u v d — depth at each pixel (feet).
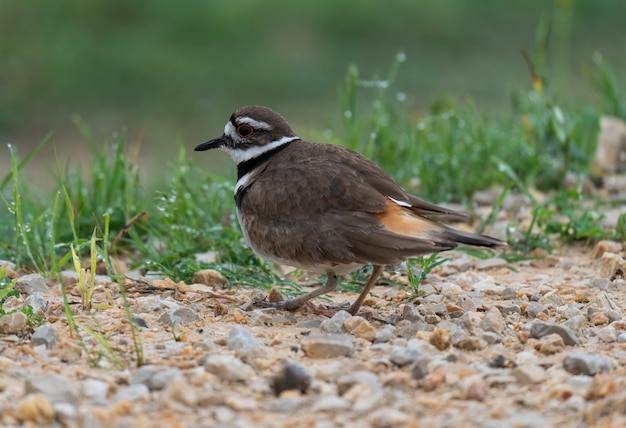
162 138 90.43
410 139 54.13
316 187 33.83
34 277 37.24
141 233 45.96
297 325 33.35
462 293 37.17
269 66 99.45
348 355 30.07
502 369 29.04
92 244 34.45
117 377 28.25
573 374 28.48
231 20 103.81
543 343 30.42
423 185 51.26
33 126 92.43
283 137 37.76
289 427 25.16
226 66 99.86
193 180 53.98
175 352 30.17
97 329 32.30
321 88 96.68
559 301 35.88
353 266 33.73
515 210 48.80
